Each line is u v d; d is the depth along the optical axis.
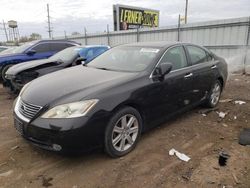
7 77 6.16
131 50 4.40
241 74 10.13
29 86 3.67
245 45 11.26
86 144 2.94
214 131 4.18
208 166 3.10
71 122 2.82
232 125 4.44
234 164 3.14
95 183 2.80
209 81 4.97
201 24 12.99
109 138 3.14
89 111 2.91
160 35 15.28
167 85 3.86
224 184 2.75
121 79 3.42
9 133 4.10
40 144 3.00
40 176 2.94
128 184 2.78
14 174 2.97
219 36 12.34
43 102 3.03
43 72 5.92
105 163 3.19
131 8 30.89
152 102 3.65
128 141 3.44
